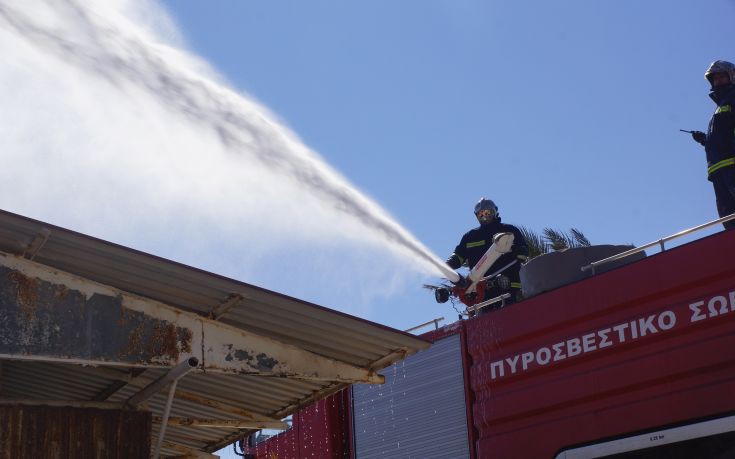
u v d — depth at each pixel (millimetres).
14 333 3504
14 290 3551
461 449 6051
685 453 4801
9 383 5395
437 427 6254
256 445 8414
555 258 6070
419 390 6457
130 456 4121
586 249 6027
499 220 7711
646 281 5195
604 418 5250
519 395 5738
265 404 5328
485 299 7195
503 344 5922
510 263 7398
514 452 5703
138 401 4156
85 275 3896
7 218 3455
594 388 5324
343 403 7250
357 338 4316
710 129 6070
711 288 4922
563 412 5500
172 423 5102
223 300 4027
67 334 3600
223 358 3945
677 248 5090
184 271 3793
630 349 5234
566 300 5586
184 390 5199
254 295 3971
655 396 5047
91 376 4992
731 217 5043
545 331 5684
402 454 6469
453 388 6203
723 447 4664
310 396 5125
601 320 5406
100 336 3670
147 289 3977
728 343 4770
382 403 6727
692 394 4867
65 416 4051
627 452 5047
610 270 5395
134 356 3723
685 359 4930
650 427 5008
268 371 4059
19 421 3959
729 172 5922
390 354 4461
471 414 6023
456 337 6270
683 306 5008
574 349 5492
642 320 5180
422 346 4398
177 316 3875
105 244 3617
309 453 7480
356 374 4316
